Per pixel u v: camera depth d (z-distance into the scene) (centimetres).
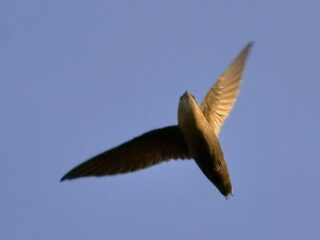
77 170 1531
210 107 1603
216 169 1482
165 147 1551
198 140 1467
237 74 1644
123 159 1552
